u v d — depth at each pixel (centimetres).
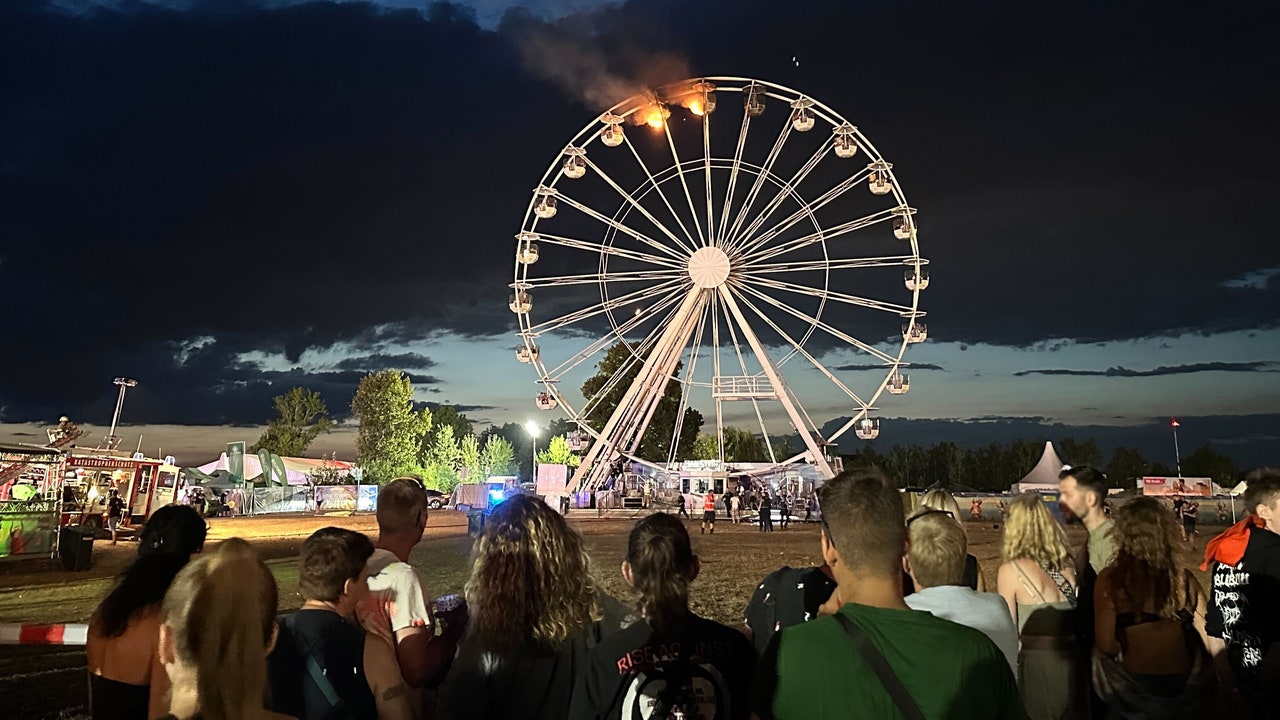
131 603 385
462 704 368
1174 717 447
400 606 457
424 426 8744
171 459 4419
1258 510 524
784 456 10319
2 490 2527
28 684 850
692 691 340
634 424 4153
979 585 535
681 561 359
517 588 370
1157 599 454
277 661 369
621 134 3788
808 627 286
